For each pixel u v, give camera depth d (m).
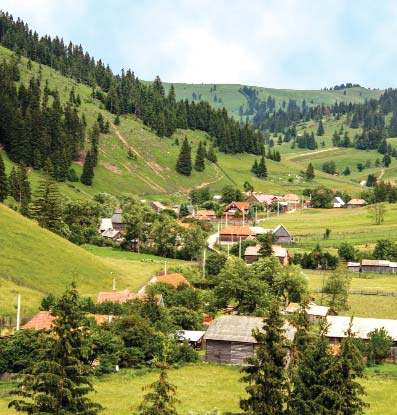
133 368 88.75
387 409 74.19
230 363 95.12
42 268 131.25
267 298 124.81
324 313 119.25
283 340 57.38
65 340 48.38
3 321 96.69
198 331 108.50
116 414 66.44
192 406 72.12
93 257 154.50
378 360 101.50
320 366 54.22
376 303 141.75
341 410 52.72
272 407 53.97
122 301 114.81
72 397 47.25
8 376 80.06
